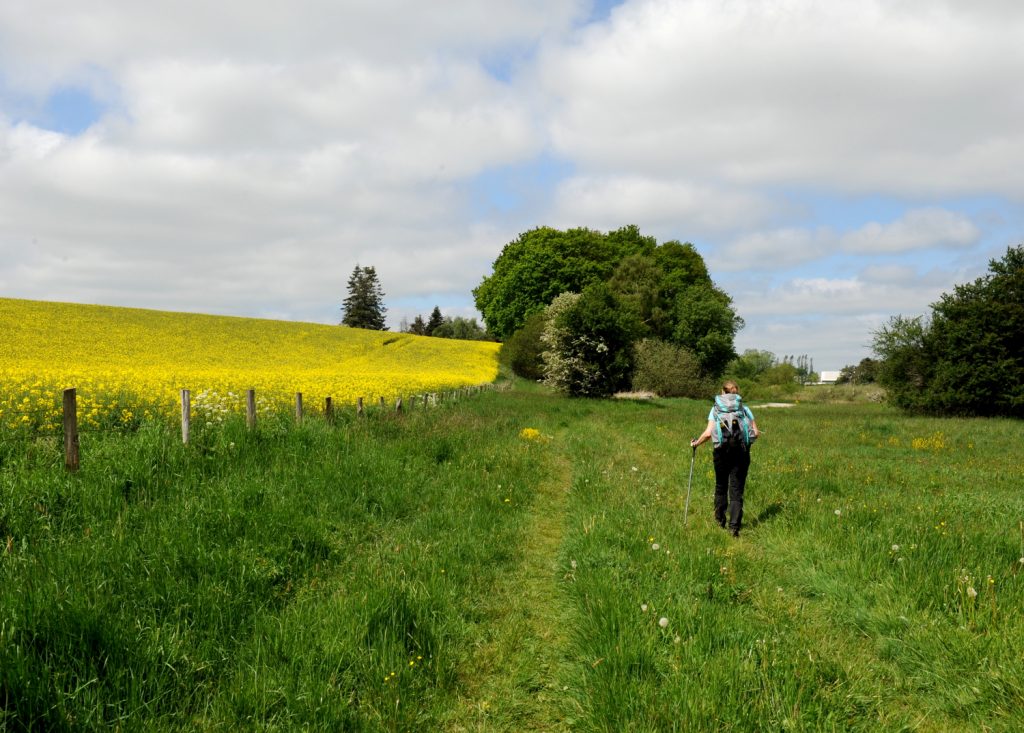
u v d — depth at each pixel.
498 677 3.97
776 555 6.26
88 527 5.19
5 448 6.62
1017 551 5.61
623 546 6.09
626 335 37.00
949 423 23.39
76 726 3.04
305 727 3.20
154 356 39.31
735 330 57.56
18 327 40.28
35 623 3.46
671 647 3.97
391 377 30.83
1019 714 3.31
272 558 5.14
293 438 9.05
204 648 3.78
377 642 3.98
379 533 6.60
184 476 6.81
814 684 3.55
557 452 13.16
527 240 62.56
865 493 9.01
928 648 4.01
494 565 5.93
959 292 29.64
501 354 61.06
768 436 17.70
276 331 56.06
